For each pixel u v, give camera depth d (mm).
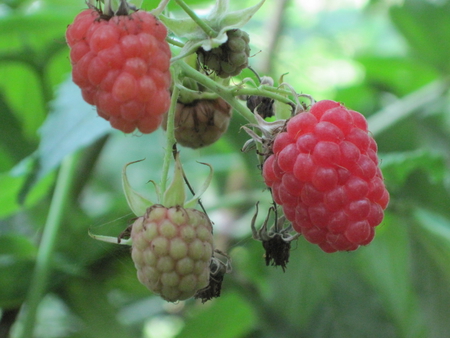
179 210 171
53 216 212
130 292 234
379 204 169
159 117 163
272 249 184
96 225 220
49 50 240
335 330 239
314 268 244
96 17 164
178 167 174
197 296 182
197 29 176
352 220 165
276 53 284
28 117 249
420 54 287
